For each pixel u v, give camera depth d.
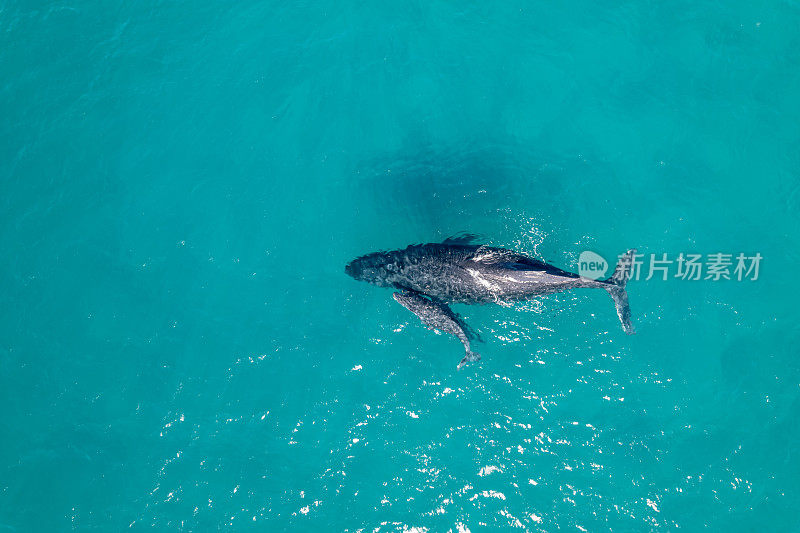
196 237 20.36
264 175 20.94
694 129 20.58
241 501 17.23
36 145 21.48
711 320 18.42
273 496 17.25
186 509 17.23
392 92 21.59
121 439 18.09
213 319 19.39
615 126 20.78
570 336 18.34
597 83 21.36
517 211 19.98
